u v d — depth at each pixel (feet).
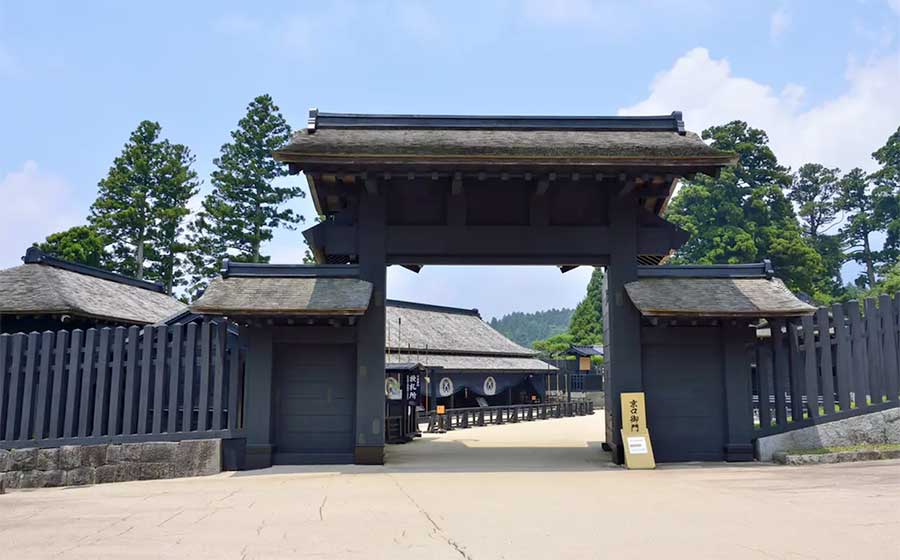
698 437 44.50
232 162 157.28
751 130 192.85
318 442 44.45
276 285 45.03
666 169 43.19
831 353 44.62
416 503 28.73
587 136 47.47
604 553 19.35
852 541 20.20
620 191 45.52
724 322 44.60
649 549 19.75
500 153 42.55
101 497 32.60
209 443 43.55
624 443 42.16
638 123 48.93
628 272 45.78
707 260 168.35
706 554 19.04
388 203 46.88
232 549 20.40
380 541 21.33
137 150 148.05
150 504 29.71
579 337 207.21
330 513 26.50
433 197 46.98
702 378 45.09
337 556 19.43
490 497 30.19
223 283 45.29
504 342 138.92
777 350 44.47
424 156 41.91
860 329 44.24
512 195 47.01
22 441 44.52
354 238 46.62
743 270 46.75
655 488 32.27
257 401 43.86
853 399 44.04
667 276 46.32
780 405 44.04
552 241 46.09
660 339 45.09
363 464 43.65
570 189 47.03
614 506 27.30
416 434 73.67
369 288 44.39
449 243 46.06
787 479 34.17
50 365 45.91
